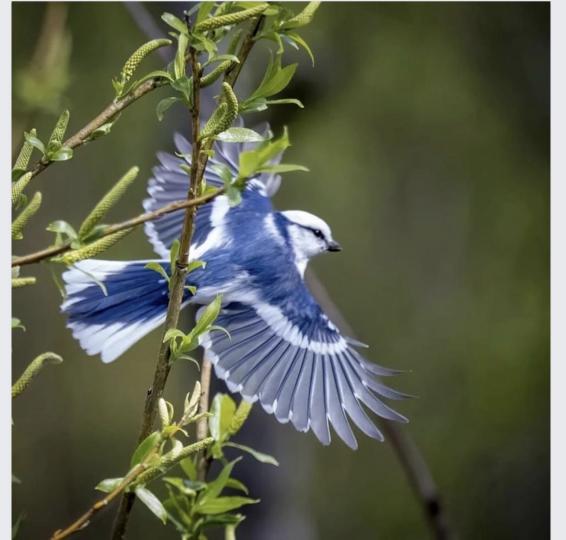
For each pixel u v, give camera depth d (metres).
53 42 6.30
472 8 13.45
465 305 15.16
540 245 14.87
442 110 14.16
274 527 10.27
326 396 7.09
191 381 11.50
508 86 13.86
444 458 14.62
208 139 4.51
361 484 15.38
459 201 15.09
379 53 13.73
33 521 15.12
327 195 15.10
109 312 6.84
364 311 15.38
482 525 14.38
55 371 15.54
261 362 7.18
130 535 15.12
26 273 14.67
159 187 7.98
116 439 15.62
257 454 5.51
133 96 4.59
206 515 5.35
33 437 15.48
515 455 14.60
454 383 14.96
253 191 8.35
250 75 10.05
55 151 4.43
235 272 7.52
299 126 11.84
